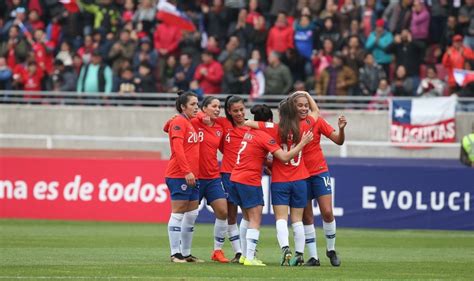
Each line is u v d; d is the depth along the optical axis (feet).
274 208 126.62
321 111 237.45
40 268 120.47
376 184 202.90
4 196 211.61
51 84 252.62
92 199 209.46
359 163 213.25
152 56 248.73
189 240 134.92
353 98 231.09
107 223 205.46
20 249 150.71
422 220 201.26
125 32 250.57
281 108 125.70
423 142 229.86
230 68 239.09
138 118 245.04
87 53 254.27
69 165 210.59
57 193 210.18
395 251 157.07
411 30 241.35
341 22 244.01
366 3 246.27
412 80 238.89
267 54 245.04
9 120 248.93
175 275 113.09
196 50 247.91
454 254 152.15
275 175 125.80
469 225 199.82
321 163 127.65
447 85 238.07
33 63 253.65
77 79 251.39
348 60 236.63
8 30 263.70
